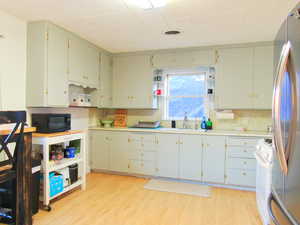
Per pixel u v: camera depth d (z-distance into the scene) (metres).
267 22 2.55
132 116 4.27
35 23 2.61
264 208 2.03
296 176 1.00
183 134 3.39
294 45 1.04
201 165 3.31
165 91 4.12
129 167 3.69
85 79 3.29
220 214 2.40
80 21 2.59
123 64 4.00
